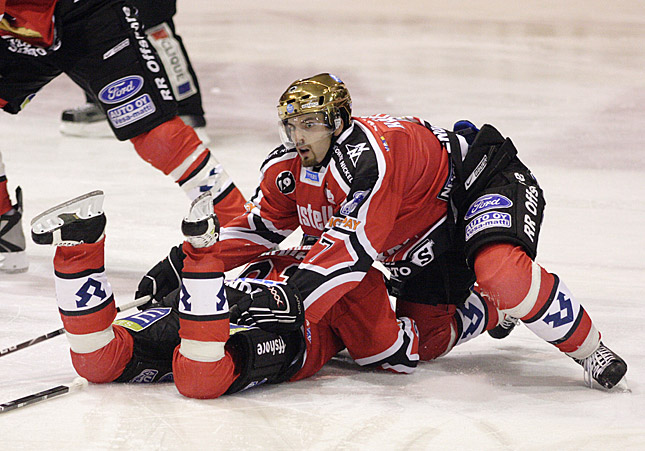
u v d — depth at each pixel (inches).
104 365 380.2
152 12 995.9
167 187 879.1
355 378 423.2
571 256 654.5
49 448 329.4
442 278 443.2
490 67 1592.0
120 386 394.9
